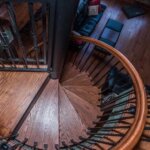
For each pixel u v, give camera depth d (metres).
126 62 2.05
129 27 4.22
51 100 2.13
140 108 1.60
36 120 2.01
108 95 2.87
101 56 3.61
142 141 1.60
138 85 1.79
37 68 2.04
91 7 4.04
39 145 1.89
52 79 2.21
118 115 2.06
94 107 2.61
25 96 1.95
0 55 1.96
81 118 2.43
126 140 1.41
